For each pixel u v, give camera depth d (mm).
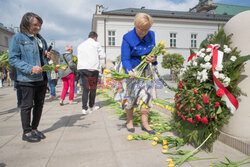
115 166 1637
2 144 2201
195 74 2113
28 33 2186
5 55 3418
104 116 3627
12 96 7410
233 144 2014
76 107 4738
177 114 2387
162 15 25125
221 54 1983
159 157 1811
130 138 2277
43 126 2955
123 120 3287
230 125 2094
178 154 1872
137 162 1708
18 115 3840
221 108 1927
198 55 2178
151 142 2213
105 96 6754
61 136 2465
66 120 3340
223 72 1952
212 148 1928
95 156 1847
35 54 2221
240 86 1974
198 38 24438
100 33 21812
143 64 2334
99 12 21719
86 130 2717
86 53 3848
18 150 2021
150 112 3838
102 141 2260
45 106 4926
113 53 22125
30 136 2268
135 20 2164
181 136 2393
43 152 1961
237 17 2037
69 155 1879
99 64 4020
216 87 1896
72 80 5164
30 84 2174
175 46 24078
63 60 4957
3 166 1665
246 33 1937
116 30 22109
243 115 1988
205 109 1909
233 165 1546
